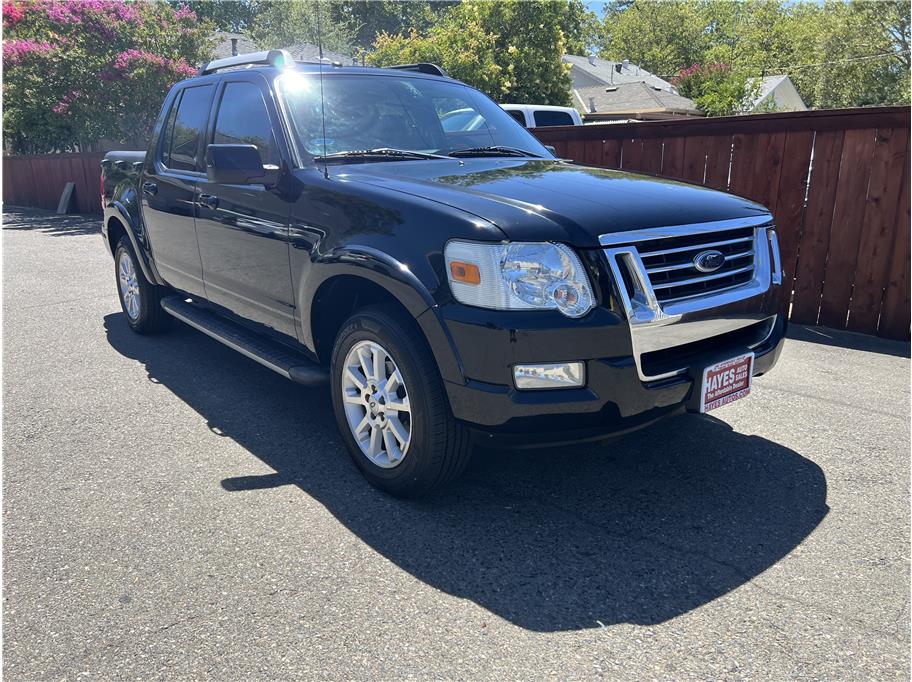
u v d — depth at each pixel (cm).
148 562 266
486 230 261
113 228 583
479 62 2439
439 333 270
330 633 228
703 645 223
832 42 4228
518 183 312
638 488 323
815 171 568
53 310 671
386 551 273
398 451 305
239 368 496
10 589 250
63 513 301
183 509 304
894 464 346
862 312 564
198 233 434
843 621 234
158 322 562
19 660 216
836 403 425
